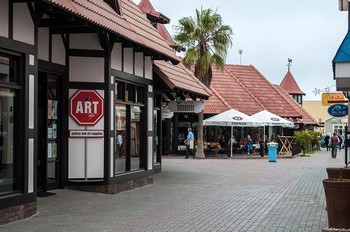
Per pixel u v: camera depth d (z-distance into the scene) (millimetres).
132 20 17531
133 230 10039
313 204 13883
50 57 13617
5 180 10508
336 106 23938
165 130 40469
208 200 14445
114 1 16078
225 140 43312
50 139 13906
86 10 12742
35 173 11109
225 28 35031
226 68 48438
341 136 61469
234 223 11008
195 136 42281
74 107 14375
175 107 23297
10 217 10289
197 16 35000
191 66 36406
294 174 23500
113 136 14906
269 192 16500
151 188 16844
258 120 38812
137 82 16812
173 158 36094
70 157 14422
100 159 14539
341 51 10648
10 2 10273
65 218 10992
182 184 18375
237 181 19938
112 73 14898
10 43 10281
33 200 11047
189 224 10812
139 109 17375
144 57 17422
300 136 43500
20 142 10742
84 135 14414
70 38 14391
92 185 14484
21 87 10758
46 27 13148
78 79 14438
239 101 45656
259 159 36406
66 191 14109
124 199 14062
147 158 17672
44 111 13656
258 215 12047
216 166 27938
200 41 35062
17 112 10758
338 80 12117
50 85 13969
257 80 51812
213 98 42438
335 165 30000
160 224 10734
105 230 9938
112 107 14867
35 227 9938
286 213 12375
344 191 9562
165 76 18406
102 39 14367
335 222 9625
